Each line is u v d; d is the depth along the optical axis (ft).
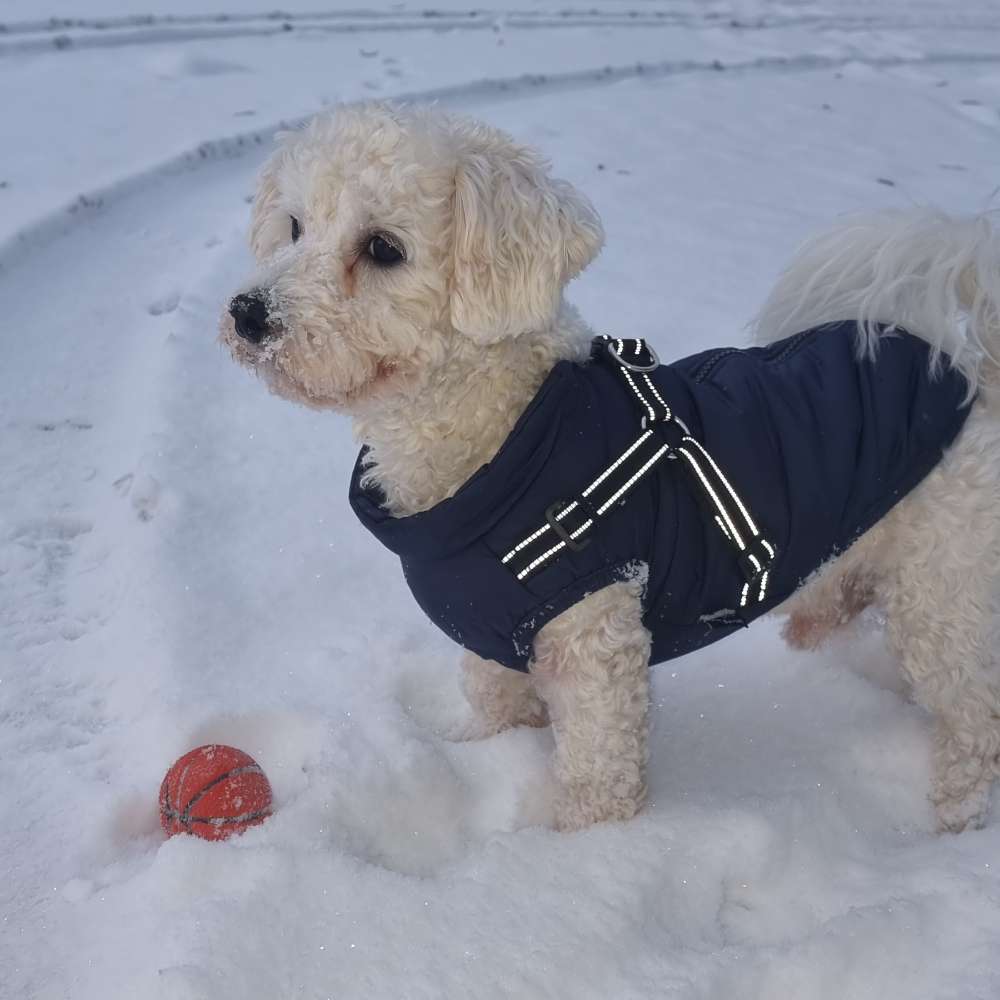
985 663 2.03
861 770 2.13
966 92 6.51
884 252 1.97
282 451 2.94
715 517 1.79
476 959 1.63
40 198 4.05
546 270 1.73
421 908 1.71
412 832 1.96
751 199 4.46
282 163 1.93
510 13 7.43
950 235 1.96
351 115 1.76
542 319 1.72
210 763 1.87
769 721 2.24
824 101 6.05
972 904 1.75
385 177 1.69
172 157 4.50
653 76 6.36
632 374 1.81
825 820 1.98
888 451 1.87
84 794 1.97
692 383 1.88
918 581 1.98
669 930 1.76
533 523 1.68
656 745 2.17
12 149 4.51
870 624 2.35
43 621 2.37
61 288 3.63
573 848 1.83
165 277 3.73
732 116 5.59
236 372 3.26
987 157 5.19
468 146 1.76
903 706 2.28
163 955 1.61
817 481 1.83
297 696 2.18
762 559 1.82
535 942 1.66
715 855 1.86
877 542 2.00
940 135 5.53
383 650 2.33
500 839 1.85
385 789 1.96
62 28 6.08
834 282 2.09
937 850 1.92
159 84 5.44
